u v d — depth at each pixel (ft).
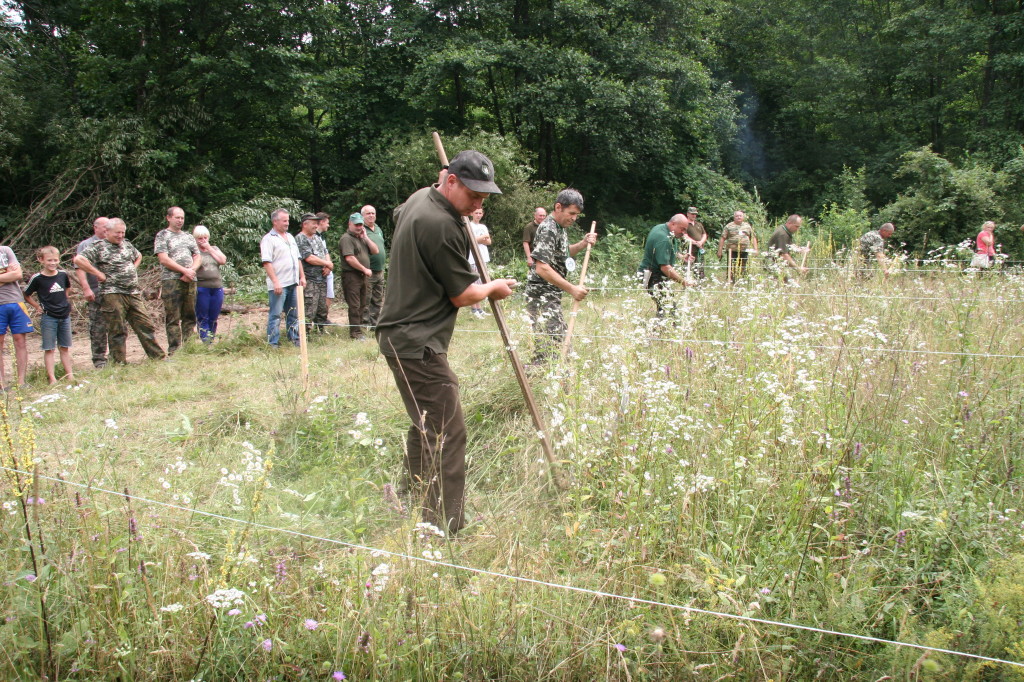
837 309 20.98
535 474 13.30
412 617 8.44
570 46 73.67
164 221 58.44
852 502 10.43
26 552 9.25
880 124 98.58
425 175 64.28
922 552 10.07
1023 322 19.33
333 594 8.93
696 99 79.77
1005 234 59.21
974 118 90.79
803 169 102.53
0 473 10.89
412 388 12.23
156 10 59.47
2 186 60.08
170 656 8.13
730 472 11.26
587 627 8.66
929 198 60.95
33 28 67.51
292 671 8.13
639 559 9.69
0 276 23.31
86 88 62.08
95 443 15.01
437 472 12.12
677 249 27.86
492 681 8.34
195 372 24.20
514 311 20.24
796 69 103.35
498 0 72.38
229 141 69.67
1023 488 11.42
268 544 10.59
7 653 7.96
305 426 16.69
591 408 13.14
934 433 13.00
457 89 74.64
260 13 62.75
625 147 76.13
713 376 14.79
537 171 81.15
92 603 8.41
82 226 56.75
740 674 8.16
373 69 72.84
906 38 94.02
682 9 78.13
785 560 9.61
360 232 31.63
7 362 30.55
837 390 13.51
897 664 8.03
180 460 12.21
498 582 9.30
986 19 84.23
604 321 17.94
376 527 12.04
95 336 26.30
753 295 18.92
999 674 8.02
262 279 51.57
